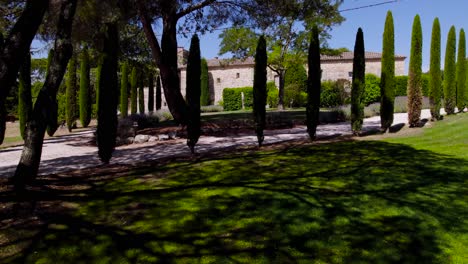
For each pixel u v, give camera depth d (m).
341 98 33.25
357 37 12.47
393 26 12.78
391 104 12.89
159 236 4.73
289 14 13.57
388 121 12.97
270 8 13.54
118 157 10.45
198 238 4.66
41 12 6.05
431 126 13.73
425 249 4.30
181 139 13.95
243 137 14.26
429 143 10.75
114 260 4.13
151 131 15.20
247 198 6.09
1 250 4.31
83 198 6.24
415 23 13.31
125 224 5.12
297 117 20.42
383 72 12.89
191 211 5.58
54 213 5.47
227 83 42.50
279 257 4.16
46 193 6.41
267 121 17.73
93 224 5.10
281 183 6.92
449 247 4.36
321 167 8.16
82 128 22.20
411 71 13.62
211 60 45.72
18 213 5.37
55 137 17.59
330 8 14.27
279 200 5.95
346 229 4.85
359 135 12.77
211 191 6.55
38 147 6.68
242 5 14.45
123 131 13.62
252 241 4.55
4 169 9.12
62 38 6.84
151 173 8.05
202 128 15.80
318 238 4.61
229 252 4.29
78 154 11.43
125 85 23.56
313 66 11.85
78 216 5.39
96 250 4.36
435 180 6.91
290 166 8.34
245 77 41.97
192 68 10.12
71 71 20.23
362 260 4.07
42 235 4.70
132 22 14.93
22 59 5.95
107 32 8.37
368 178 7.14
